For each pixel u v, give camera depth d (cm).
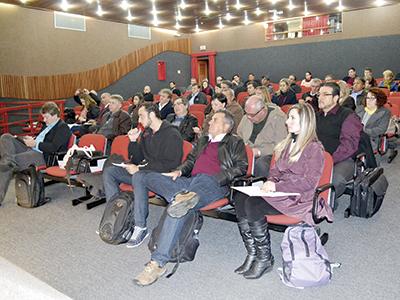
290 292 213
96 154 371
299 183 233
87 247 281
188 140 455
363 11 1170
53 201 391
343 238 281
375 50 1170
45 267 251
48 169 379
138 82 1323
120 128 508
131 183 307
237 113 446
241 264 249
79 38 1117
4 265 103
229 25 1393
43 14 1021
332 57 1245
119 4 976
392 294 207
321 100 329
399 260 245
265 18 1273
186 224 238
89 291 221
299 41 1298
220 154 280
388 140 476
